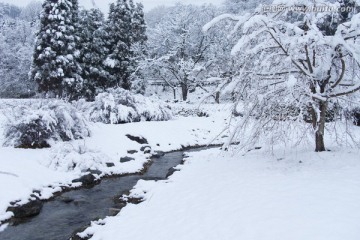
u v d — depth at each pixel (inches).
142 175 478.3
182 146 705.0
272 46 334.3
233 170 365.7
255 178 310.8
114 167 492.7
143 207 309.4
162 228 247.8
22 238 276.4
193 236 219.1
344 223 188.4
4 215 306.8
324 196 233.0
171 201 307.7
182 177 390.9
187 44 1525.6
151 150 625.6
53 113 509.7
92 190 404.8
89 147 537.0
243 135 375.2
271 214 218.2
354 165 305.1
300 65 335.6
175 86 1641.2
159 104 875.4
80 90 1186.0
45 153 464.4
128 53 1373.0
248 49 349.1
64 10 1102.4
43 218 318.7
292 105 342.0
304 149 411.8
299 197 238.2
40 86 1115.3
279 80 344.2
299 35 319.6
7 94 1610.5
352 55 319.3
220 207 256.2
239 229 209.3
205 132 823.7
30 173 396.5
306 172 301.7
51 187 391.9
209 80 375.2
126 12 1395.2
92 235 266.7
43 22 1106.1
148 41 1718.8
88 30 1282.0
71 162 452.1
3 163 398.3
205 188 319.3
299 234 184.5
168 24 1694.1
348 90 321.7
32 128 488.4
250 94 342.3
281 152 422.6
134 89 1401.3
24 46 1752.0
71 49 1123.3
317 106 353.7
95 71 1262.3
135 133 665.0
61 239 275.0
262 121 353.4
